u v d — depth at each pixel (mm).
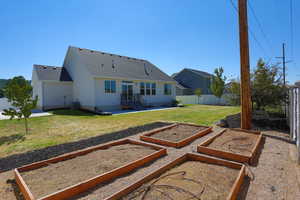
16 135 6004
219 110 14164
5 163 3438
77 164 3223
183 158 3363
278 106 8625
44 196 2121
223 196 2135
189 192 2238
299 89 3387
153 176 2672
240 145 4289
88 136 5707
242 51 5953
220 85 22125
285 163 3287
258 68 8203
